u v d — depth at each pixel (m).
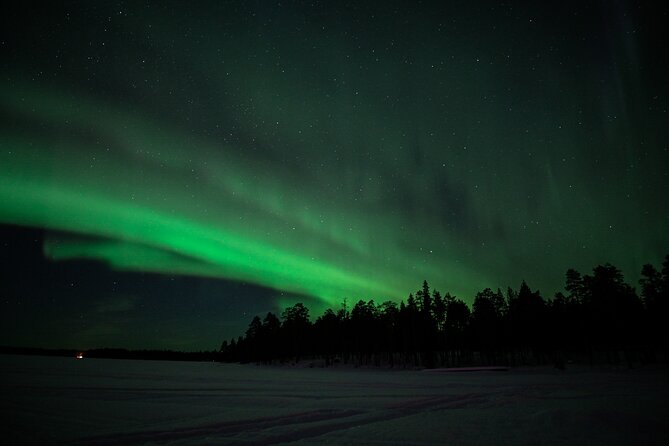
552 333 65.19
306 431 10.80
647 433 9.83
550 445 8.80
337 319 103.50
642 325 54.28
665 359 55.88
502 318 76.88
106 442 9.58
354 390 24.06
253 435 10.29
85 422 12.13
